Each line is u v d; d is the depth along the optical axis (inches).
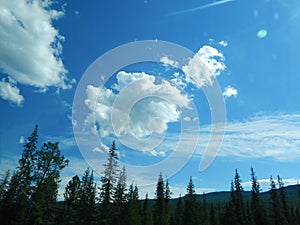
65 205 1801.2
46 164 1446.9
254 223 2331.4
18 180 1454.2
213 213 2856.8
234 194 2578.7
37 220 1391.5
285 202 2637.8
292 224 2461.9
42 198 1416.1
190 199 2292.1
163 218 2367.1
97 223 1658.5
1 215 1380.4
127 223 1815.9
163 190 2466.8
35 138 1515.7
